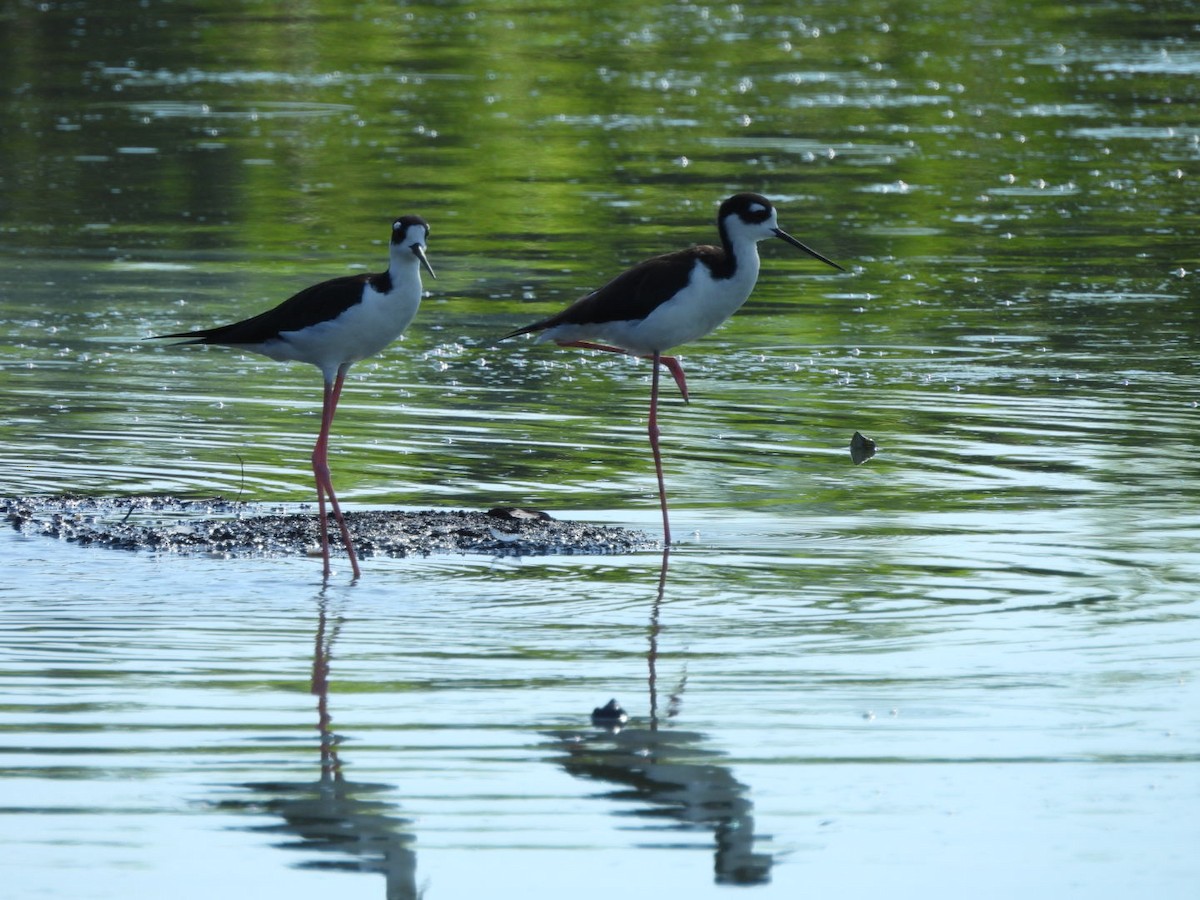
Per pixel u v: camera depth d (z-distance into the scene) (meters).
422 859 7.48
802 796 8.13
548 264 22.62
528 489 13.64
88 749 8.58
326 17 45.00
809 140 31.25
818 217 25.55
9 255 22.97
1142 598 11.01
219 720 8.97
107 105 33.81
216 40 41.53
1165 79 36.91
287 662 9.84
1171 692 9.42
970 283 21.84
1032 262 22.94
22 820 7.83
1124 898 7.21
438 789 8.17
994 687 9.50
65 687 9.40
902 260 23.11
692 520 12.85
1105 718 9.06
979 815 7.94
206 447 14.80
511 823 7.86
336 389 12.59
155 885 7.27
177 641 10.19
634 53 40.56
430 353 18.48
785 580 11.44
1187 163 29.41
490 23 44.69
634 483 13.83
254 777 8.30
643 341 13.34
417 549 12.09
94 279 21.75
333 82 36.75
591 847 7.64
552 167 29.06
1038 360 18.08
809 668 9.80
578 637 10.33
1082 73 37.66
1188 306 20.56
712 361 18.22
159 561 11.80
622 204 26.38
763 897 7.19
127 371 17.59
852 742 8.74
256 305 20.42
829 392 16.86
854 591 11.20
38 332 19.14
